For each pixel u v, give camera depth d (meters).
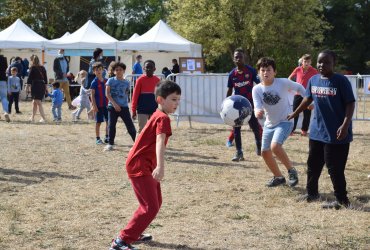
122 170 9.01
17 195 7.27
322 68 6.45
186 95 14.55
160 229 5.79
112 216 6.29
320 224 5.93
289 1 40.47
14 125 15.15
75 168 9.16
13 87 18.52
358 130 15.04
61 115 18.31
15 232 5.64
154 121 4.80
